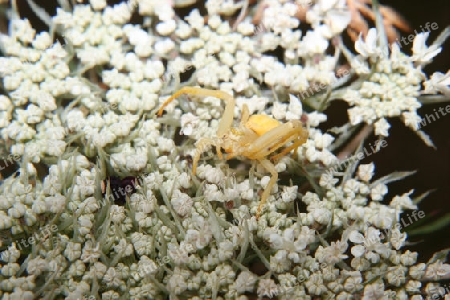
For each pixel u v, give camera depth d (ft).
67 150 0.29
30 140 0.29
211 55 0.30
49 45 0.30
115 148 0.29
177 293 0.27
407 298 0.28
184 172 0.29
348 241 0.30
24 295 0.26
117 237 0.28
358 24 0.32
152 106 0.29
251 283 0.27
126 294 0.27
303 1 0.31
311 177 0.29
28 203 0.28
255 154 0.28
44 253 0.27
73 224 0.27
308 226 0.28
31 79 0.29
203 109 0.29
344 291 0.28
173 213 0.28
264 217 0.28
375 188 0.30
